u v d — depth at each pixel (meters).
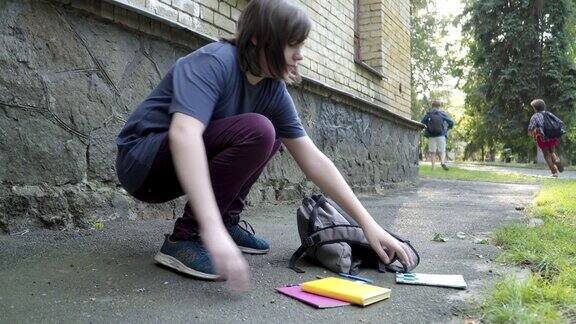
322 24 6.08
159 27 3.56
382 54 7.97
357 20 8.08
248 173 2.24
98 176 3.17
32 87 2.80
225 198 2.26
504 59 21.70
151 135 2.11
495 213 4.77
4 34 2.67
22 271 2.16
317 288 2.03
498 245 3.15
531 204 5.56
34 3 2.81
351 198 2.34
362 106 6.80
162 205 3.57
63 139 2.96
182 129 1.74
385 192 7.23
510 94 21.19
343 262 2.41
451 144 41.12
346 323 1.76
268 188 4.80
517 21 20.98
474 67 23.27
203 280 2.17
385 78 8.12
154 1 3.57
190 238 2.24
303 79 5.22
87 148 3.10
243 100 2.21
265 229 3.49
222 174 2.21
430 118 13.36
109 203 3.22
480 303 1.97
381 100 7.92
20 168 2.75
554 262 2.52
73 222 3.00
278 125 2.40
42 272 2.17
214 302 1.92
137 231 3.01
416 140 9.31
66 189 2.98
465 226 3.92
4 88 2.67
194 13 3.98
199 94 1.87
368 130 7.14
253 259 2.61
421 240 3.31
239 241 2.67
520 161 25.77
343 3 6.66
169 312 1.80
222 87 2.01
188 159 1.65
